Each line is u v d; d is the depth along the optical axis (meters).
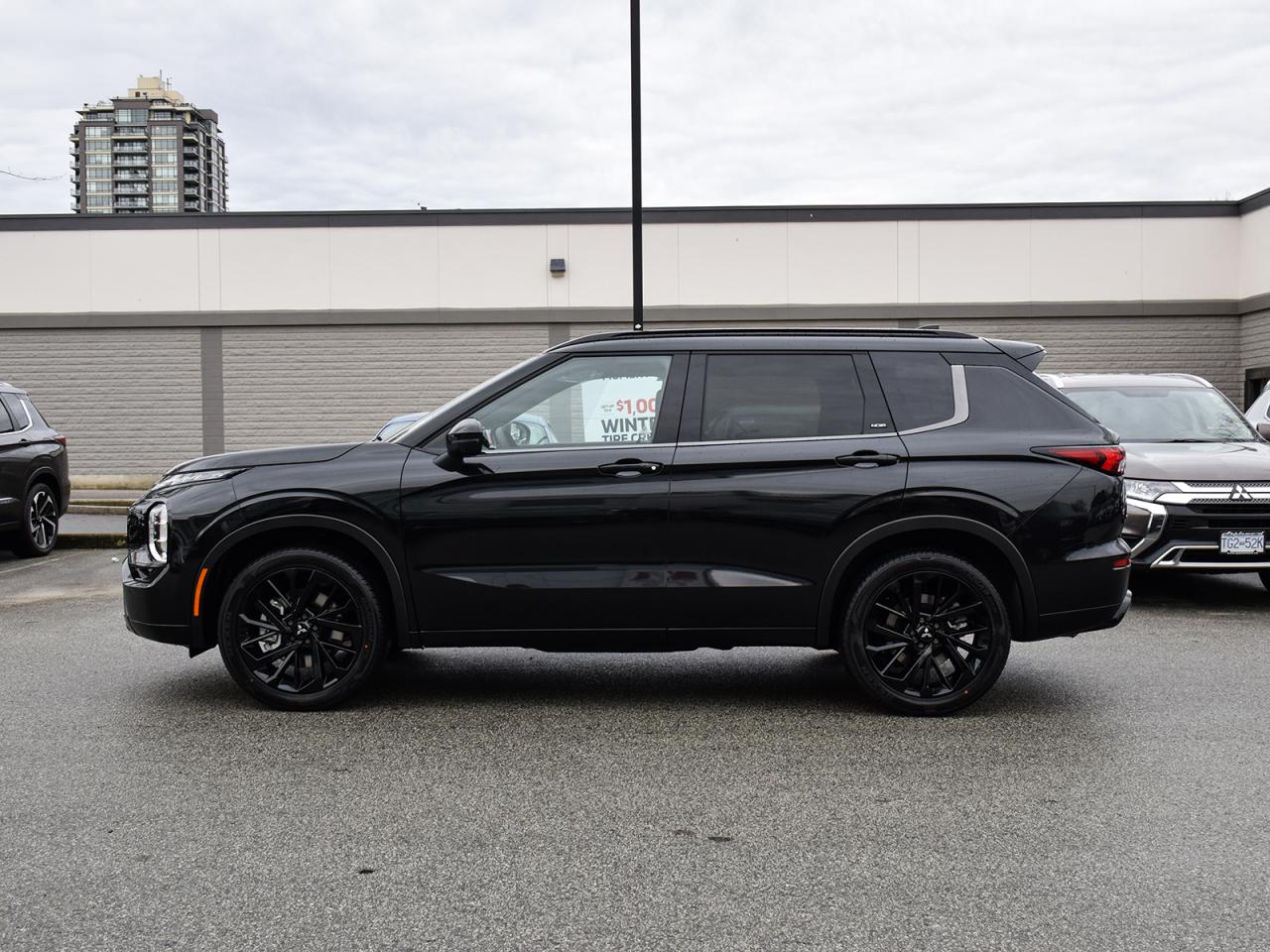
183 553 5.34
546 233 19.81
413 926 3.11
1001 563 5.40
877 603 5.34
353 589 5.34
